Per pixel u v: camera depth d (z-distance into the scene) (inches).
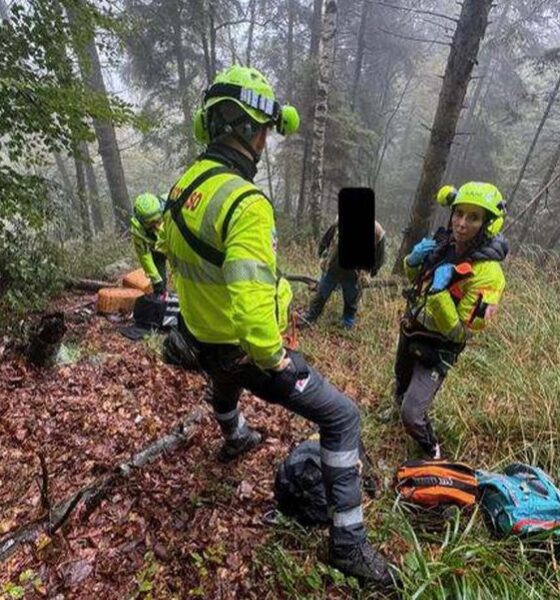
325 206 625.9
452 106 219.0
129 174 814.5
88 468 99.3
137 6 473.7
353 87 637.3
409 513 89.7
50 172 652.1
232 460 104.7
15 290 167.6
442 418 121.0
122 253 299.1
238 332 59.0
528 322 170.6
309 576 75.1
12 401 121.0
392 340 177.3
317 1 583.5
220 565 78.9
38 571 75.7
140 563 78.4
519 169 738.2
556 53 492.7
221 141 65.6
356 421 75.5
